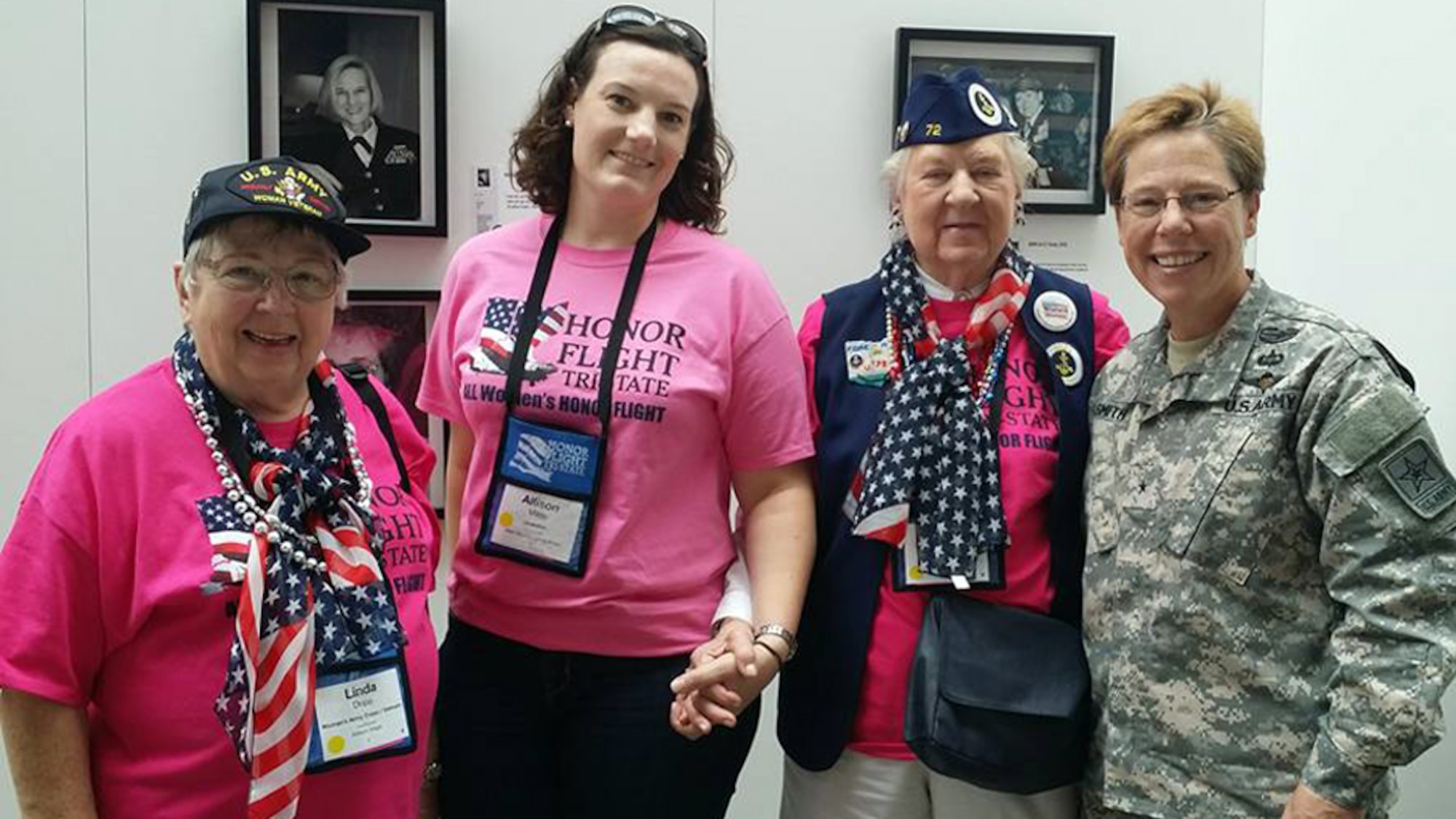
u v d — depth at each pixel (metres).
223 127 2.37
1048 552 1.82
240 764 1.33
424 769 1.66
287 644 1.34
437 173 2.40
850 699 1.80
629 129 1.67
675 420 1.67
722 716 1.62
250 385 1.40
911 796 1.80
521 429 1.68
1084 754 1.74
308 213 1.35
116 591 1.31
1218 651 1.56
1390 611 1.42
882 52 2.58
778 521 1.79
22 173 2.32
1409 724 1.39
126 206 2.36
